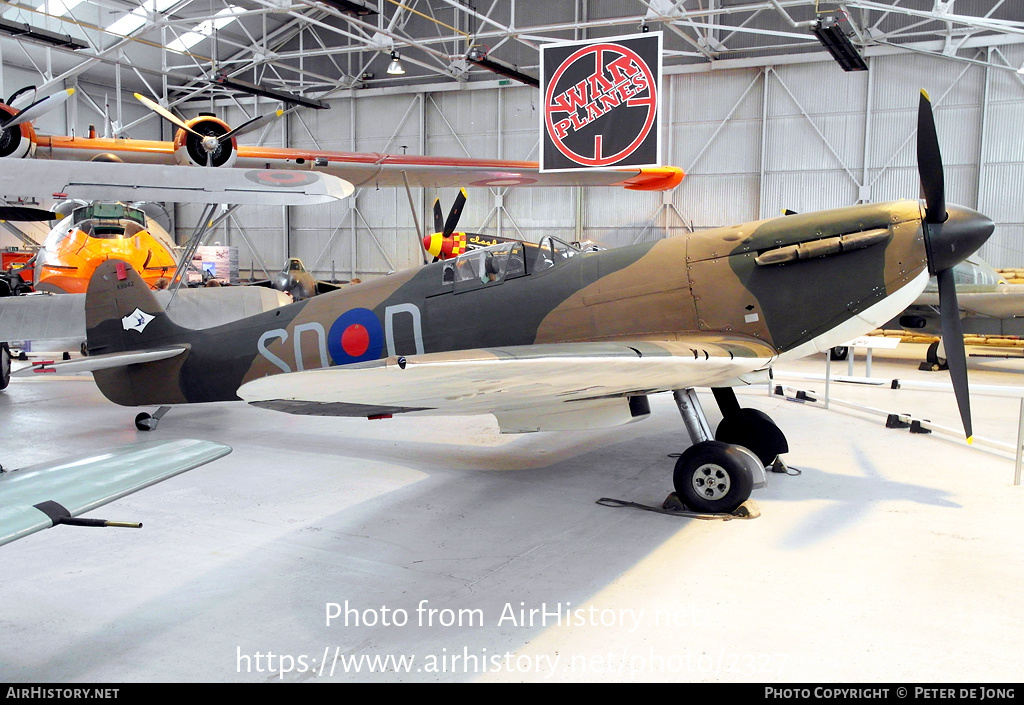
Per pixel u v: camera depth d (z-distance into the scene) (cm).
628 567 329
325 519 404
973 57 1573
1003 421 681
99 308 641
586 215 1955
